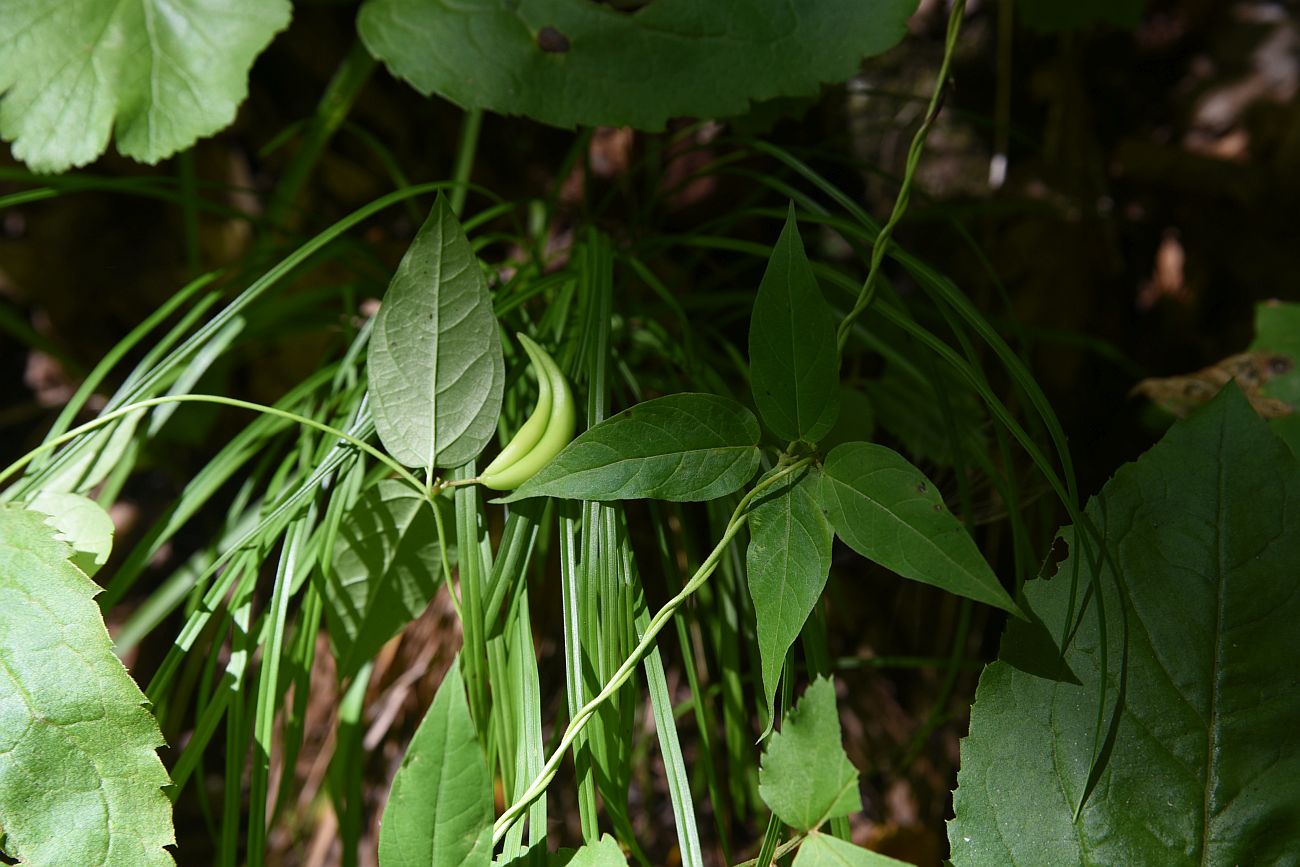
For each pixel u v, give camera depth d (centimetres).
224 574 57
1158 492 55
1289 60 98
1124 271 94
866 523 52
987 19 93
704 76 62
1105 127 101
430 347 54
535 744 55
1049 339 79
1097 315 91
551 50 63
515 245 88
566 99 63
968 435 68
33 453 55
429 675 72
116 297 90
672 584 57
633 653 53
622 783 55
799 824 51
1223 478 55
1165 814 54
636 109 63
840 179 88
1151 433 72
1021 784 54
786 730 51
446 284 53
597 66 63
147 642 81
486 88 63
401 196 62
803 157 87
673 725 54
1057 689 54
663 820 74
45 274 88
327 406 62
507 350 61
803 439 53
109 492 60
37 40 62
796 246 52
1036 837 54
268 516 57
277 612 56
